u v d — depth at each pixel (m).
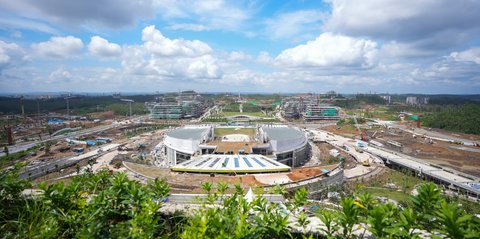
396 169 78.06
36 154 91.25
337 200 35.69
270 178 45.12
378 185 57.53
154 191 7.91
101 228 5.96
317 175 47.03
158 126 155.25
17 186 7.48
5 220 6.38
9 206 7.21
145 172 49.97
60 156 88.62
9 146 105.69
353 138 120.12
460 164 76.38
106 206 6.77
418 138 116.31
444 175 64.00
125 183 7.47
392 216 6.00
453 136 121.12
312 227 7.35
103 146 105.31
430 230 5.59
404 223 5.45
